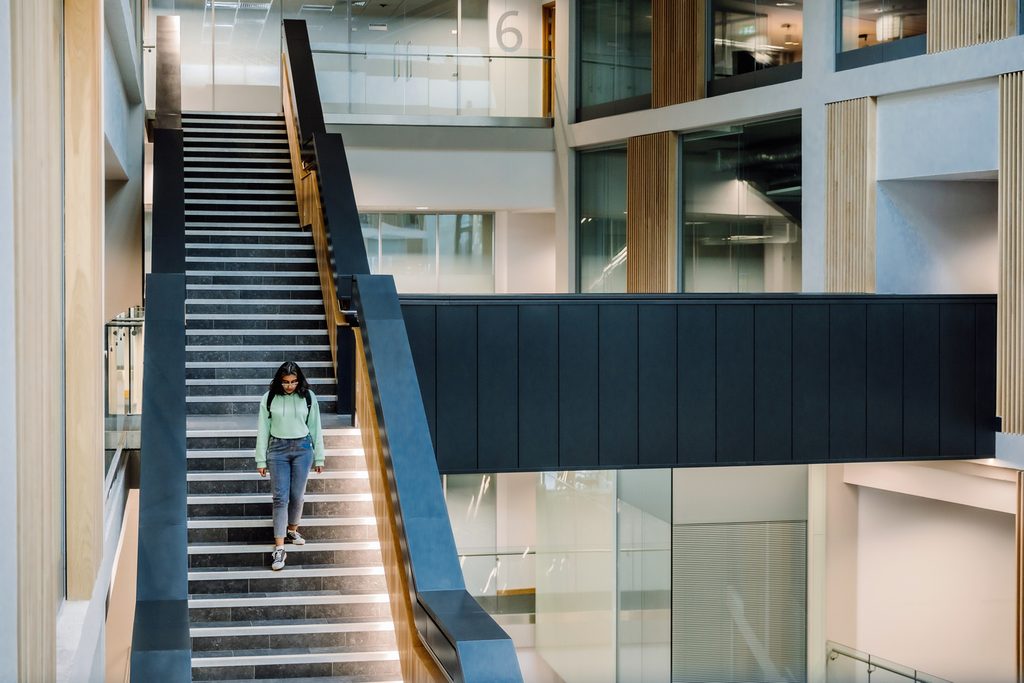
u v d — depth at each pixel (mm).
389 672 6906
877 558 13555
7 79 3340
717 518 13156
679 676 13008
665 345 10453
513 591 18641
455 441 10070
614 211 17375
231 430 9180
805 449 10695
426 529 5887
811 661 13258
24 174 3895
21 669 3637
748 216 14805
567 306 10273
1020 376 10695
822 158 13258
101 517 6504
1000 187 10953
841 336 10766
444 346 10055
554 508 16156
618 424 10359
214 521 8141
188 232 13086
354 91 17844
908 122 12219
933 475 12328
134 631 4672
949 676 13094
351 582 7656
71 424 6113
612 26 17297
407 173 17938
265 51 18812
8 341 3340
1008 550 12602
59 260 5555
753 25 14508
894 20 12406
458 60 18250
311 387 10711
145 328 7922
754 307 10609
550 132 18469
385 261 19438
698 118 15250
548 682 16156
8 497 3338
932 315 10945
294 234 13195
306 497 8289
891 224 12664
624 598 14047
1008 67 10867
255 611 7316
